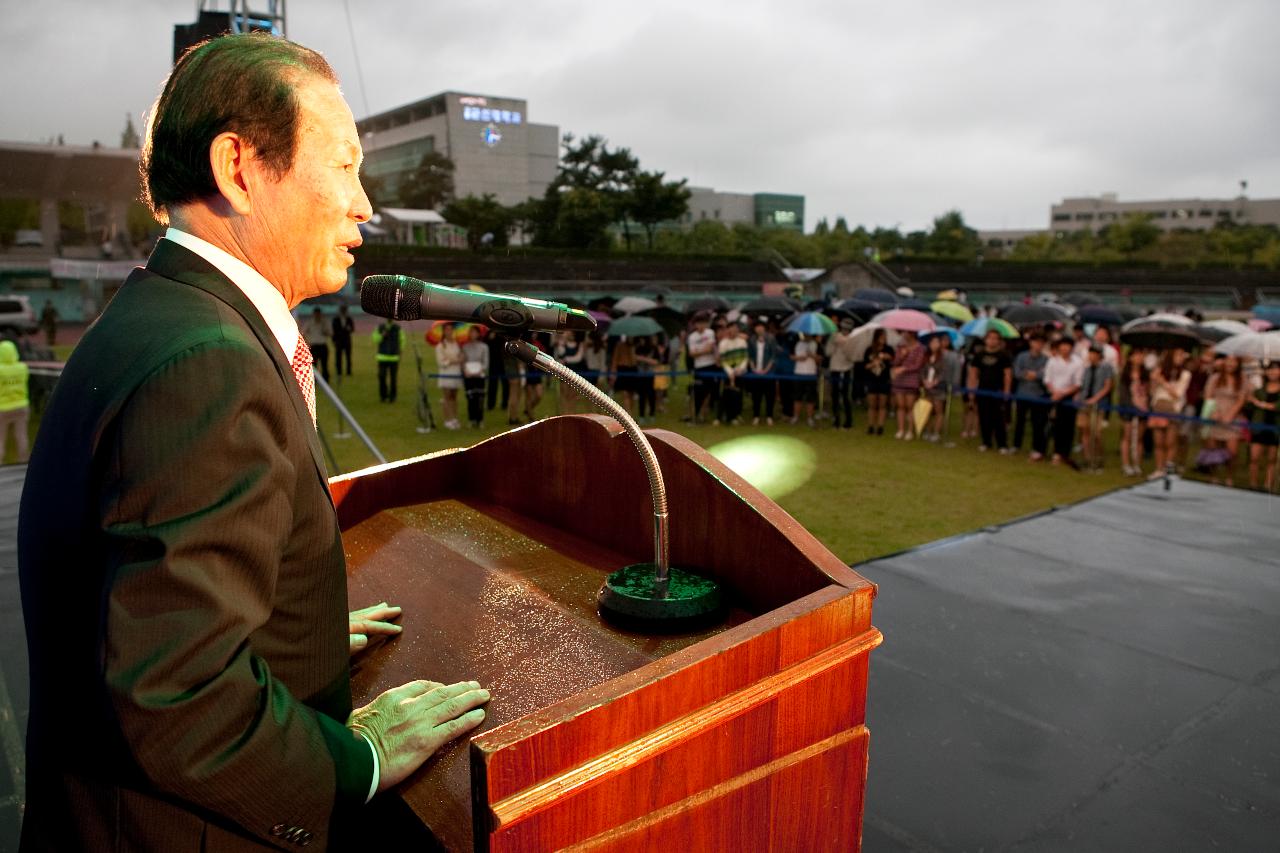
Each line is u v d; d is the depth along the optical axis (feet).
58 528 2.81
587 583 4.38
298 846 2.90
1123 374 30.53
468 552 4.86
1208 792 8.28
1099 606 12.80
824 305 59.06
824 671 3.55
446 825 2.97
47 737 2.98
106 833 2.88
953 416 43.29
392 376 42.32
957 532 21.13
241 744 2.63
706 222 237.45
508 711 3.43
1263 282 186.09
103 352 2.83
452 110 306.35
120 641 2.47
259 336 3.04
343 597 3.28
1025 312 50.06
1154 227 266.57
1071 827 7.73
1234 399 27.45
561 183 204.44
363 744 3.07
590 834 2.96
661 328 38.58
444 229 203.41
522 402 41.63
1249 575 14.11
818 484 26.71
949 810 7.97
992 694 10.13
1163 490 19.67
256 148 3.08
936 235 308.19
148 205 3.36
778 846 3.58
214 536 2.57
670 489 4.43
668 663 3.10
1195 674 10.68
